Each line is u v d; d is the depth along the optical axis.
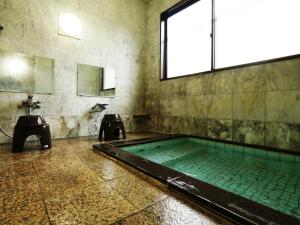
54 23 3.77
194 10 4.22
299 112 2.62
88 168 2.03
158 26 5.08
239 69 3.33
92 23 4.34
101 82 4.50
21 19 3.39
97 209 1.20
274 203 1.61
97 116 4.44
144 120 5.37
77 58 4.10
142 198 1.35
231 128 3.45
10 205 1.24
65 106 3.94
